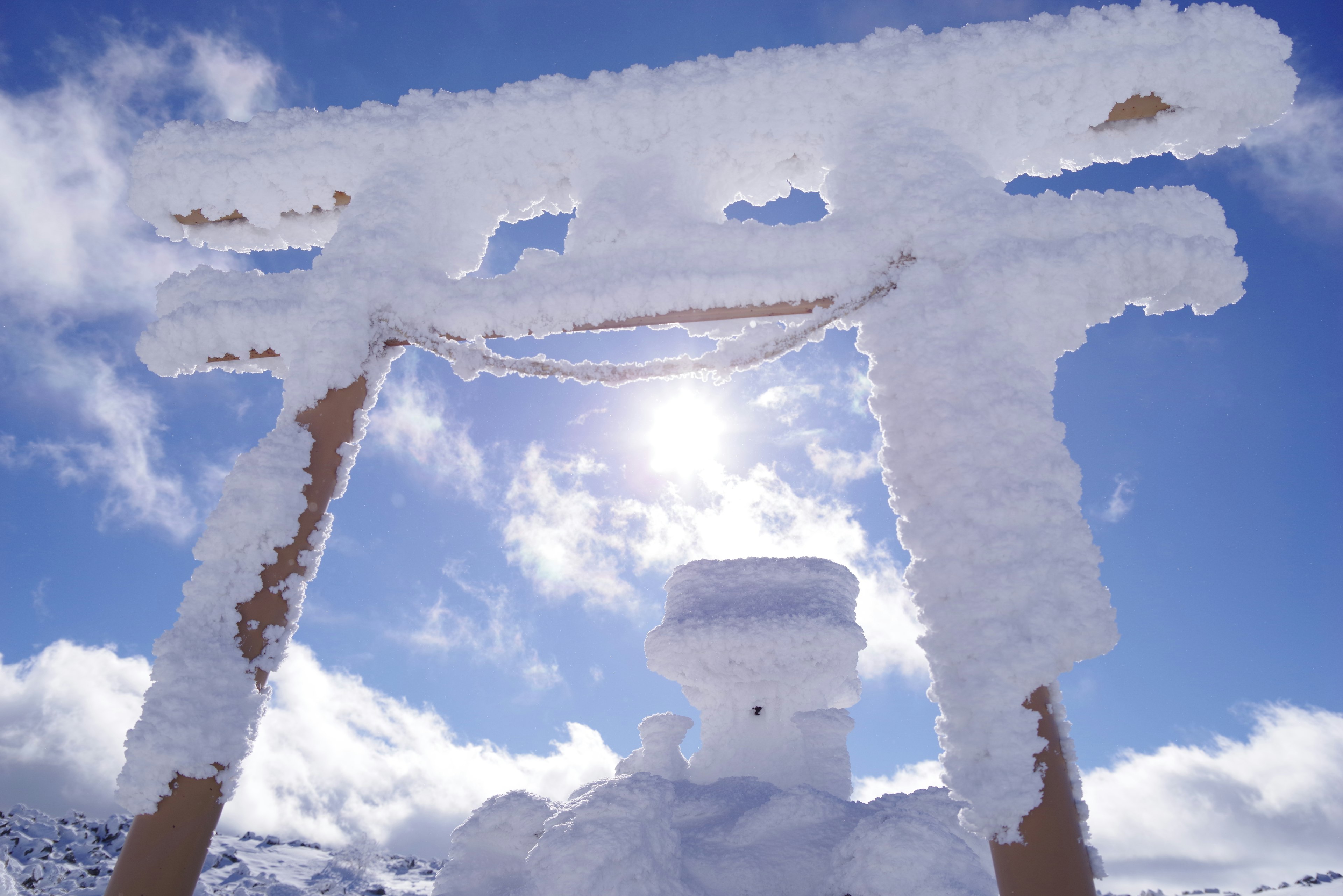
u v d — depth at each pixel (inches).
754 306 141.9
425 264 162.2
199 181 168.2
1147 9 146.3
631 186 156.2
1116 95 147.4
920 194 141.3
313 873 336.5
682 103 156.3
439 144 164.1
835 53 154.0
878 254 140.2
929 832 146.2
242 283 155.6
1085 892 98.3
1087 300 132.3
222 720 117.0
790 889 153.6
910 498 122.0
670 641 224.4
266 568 129.4
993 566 111.3
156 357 149.9
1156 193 136.7
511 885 164.4
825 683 225.8
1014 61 149.7
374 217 157.3
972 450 118.2
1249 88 143.9
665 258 143.9
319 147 165.6
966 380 123.1
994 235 136.9
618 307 141.1
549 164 166.9
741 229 143.8
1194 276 127.7
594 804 152.8
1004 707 104.7
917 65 150.5
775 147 161.6
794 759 217.8
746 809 176.6
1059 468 116.0
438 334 150.8
